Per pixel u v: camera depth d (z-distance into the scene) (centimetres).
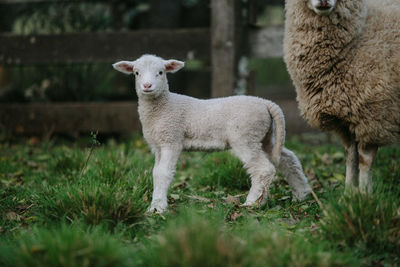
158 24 864
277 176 435
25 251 226
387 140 340
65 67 706
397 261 254
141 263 234
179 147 351
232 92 602
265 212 328
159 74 342
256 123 340
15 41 664
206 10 918
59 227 284
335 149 557
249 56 613
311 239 267
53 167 461
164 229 286
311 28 341
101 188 304
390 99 326
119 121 650
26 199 361
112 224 287
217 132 348
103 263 222
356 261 244
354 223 268
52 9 720
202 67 962
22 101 721
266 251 234
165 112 346
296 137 633
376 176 402
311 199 363
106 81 748
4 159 521
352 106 336
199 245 221
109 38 640
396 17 337
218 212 303
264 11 724
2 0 702
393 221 270
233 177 417
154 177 341
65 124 662
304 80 353
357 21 331
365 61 330
